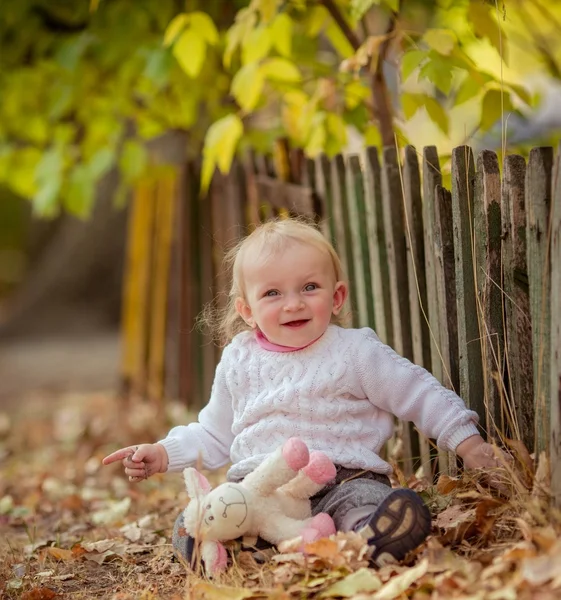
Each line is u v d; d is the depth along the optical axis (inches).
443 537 94.6
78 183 211.8
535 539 84.3
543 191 95.9
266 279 104.2
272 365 105.5
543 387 97.7
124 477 187.6
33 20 233.8
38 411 297.1
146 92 218.5
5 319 571.8
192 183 227.8
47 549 121.2
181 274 230.8
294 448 92.6
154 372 260.7
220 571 92.8
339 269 110.2
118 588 104.1
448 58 134.9
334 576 87.0
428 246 121.7
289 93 176.1
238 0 211.2
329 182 156.6
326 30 174.4
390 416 108.1
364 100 162.9
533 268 98.7
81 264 565.0
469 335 112.1
